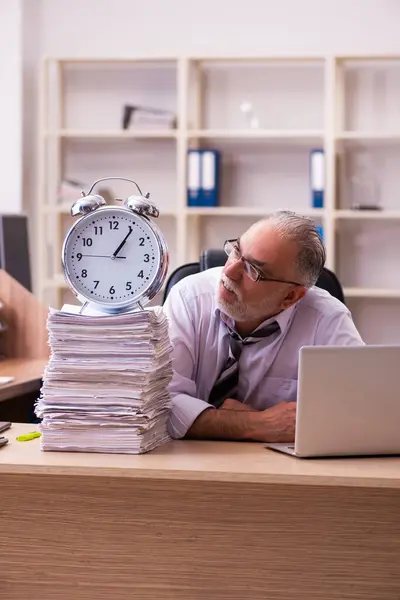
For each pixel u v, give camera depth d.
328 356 1.94
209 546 1.93
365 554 1.91
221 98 5.83
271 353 2.45
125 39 5.91
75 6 5.93
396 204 5.74
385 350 1.95
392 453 2.00
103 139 5.91
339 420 1.96
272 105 5.79
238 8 5.80
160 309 2.10
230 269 2.26
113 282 2.01
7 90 5.93
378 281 5.78
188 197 5.65
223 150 5.84
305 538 1.91
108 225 2.02
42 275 5.80
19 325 3.66
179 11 5.86
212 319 2.45
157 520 1.93
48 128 5.97
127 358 1.97
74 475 1.94
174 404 2.22
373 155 5.75
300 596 1.92
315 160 5.52
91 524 1.95
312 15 5.74
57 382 2.00
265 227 2.27
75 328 1.98
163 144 5.88
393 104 5.70
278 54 5.50
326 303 2.50
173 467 1.87
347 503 1.90
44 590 1.97
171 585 1.94
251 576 1.93
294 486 1.91
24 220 4.88
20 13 5.88
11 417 3.42
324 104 5.73
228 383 2.47
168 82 5.87
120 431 1.98
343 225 5.80
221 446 2.11
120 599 1.96
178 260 5.63
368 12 5.70
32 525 1.96
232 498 1.92
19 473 1.94
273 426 2.18
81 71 5.92
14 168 5.95
